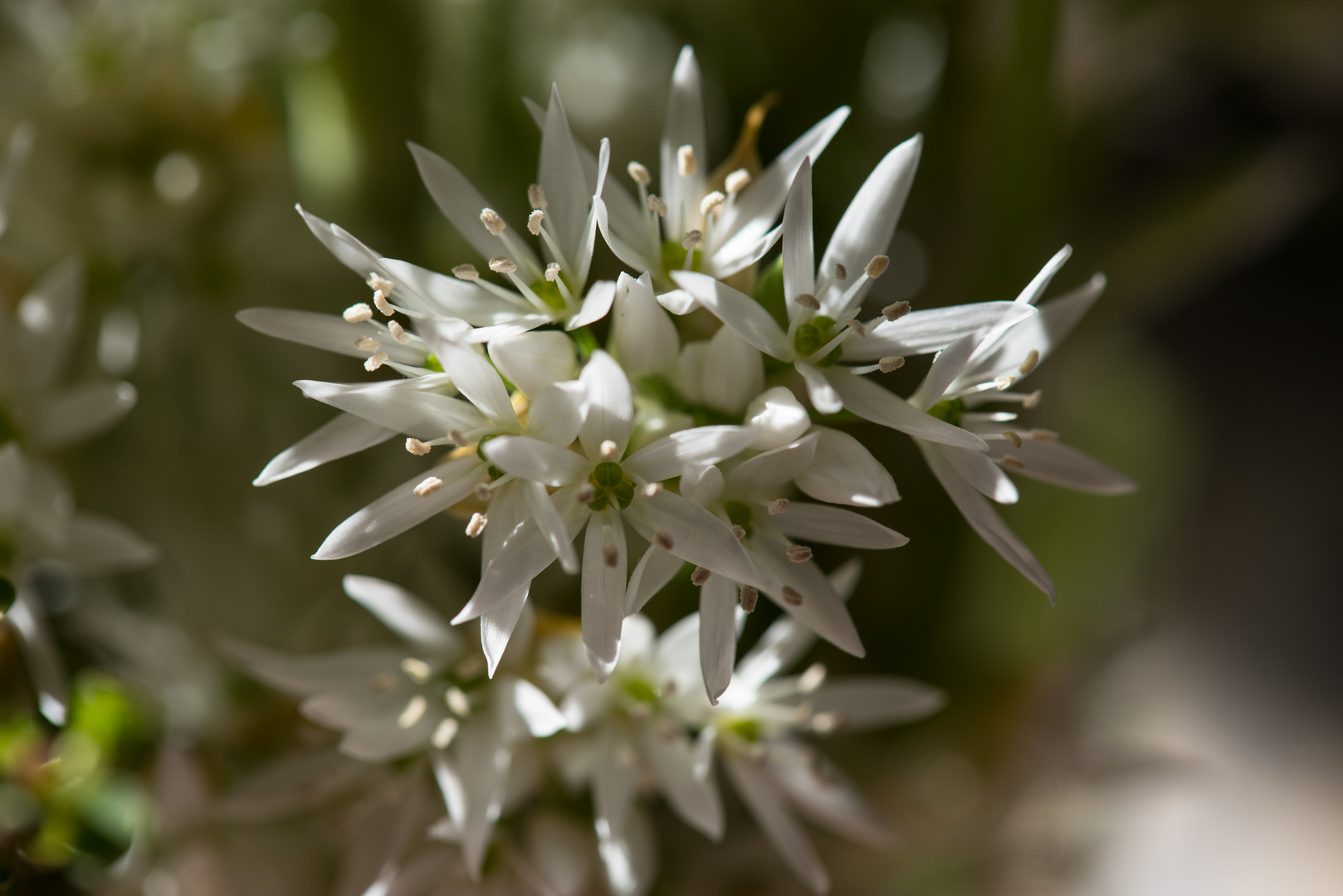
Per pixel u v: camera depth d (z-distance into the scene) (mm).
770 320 169
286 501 201
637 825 185
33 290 199
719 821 181
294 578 202
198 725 199
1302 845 271
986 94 208
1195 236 217
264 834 197
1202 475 306
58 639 205
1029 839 221
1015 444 173
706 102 210
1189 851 272
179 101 201
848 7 208
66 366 202
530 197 172
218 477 201
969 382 177
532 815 187
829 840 211
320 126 206
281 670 184
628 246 174
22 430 188
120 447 202
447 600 198
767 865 206
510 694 180
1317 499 309
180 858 194
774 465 167
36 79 201
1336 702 287
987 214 200
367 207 206
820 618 171
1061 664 219
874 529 169
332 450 168
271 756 195
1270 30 220
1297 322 336
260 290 202
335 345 170
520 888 187
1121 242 217
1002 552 168
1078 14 214
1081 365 222
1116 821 241
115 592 205
